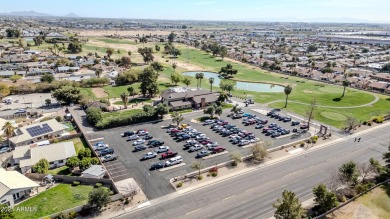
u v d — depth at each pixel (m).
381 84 177.25
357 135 109.38
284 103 147.88
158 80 196.00
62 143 90.25
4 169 78.00
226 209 65.25
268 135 107.56
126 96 136.00
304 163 86.81
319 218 61.19
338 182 71.12
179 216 62.78
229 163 85.62
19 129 101.88
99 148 92.88
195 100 139.25
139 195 70.06
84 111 130.75
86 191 71.38
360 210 64.44
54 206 65.19
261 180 77.31
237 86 189.25
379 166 76.50
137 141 98.00
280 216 55.81
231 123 119.25
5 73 188.50
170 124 117.19
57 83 165.50
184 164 85.31
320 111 135.88
